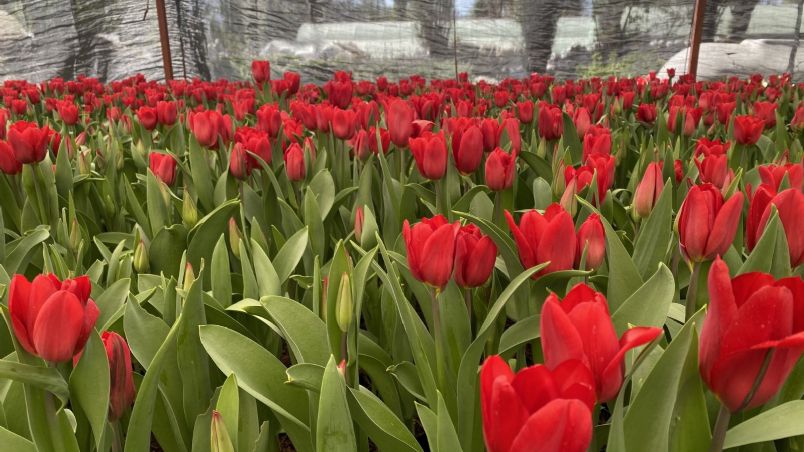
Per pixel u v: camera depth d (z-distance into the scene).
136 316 1.29
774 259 1.22
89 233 2.40
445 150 1.99
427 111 3.35
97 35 11.17
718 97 4.27
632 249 1.89
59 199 2.52
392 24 11.80
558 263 1.16
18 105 4.47
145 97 6.09
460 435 1.21
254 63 5.18
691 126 3.32
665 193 1.51
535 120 3.91
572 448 0.55
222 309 1.48
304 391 1.25
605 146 2.26
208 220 1.84
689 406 0.90
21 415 1.18
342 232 2.51
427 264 1.15
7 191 2.51
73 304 0.88
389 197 2.19
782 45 11.45
